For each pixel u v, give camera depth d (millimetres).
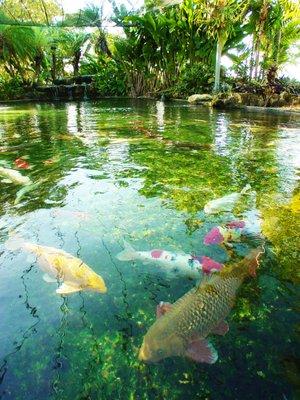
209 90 18375
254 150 6242
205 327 1920
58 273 2432
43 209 3543
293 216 3408
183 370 1769
